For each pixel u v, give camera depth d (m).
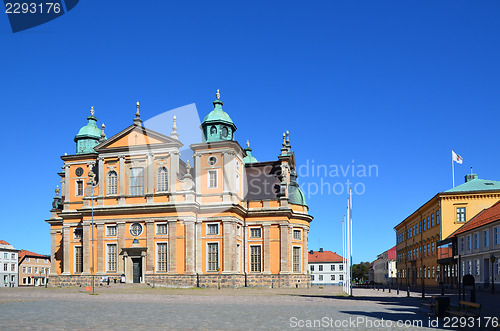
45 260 167.25
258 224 76.12
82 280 71.81
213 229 71.38
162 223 70.44
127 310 28.12
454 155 83.69
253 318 23.98
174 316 24.66
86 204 73.81
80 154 79.31
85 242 72.62
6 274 147.25
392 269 167.25
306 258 78.81
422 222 97.56
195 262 70.50
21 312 26.16
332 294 53.75
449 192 79.12
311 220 81.31
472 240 68.88
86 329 19.06
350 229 50.78
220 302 36.41
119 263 70.81
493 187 80.75
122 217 71.62
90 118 83.81
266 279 74.25
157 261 70.19
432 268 89.00
